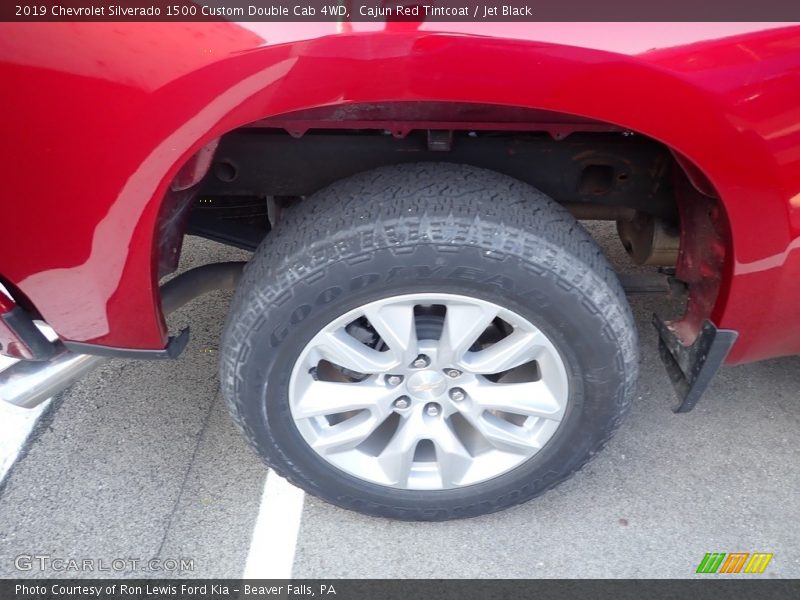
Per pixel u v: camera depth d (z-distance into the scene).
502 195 1.59
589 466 2.27
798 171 1.45
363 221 1.54
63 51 1.30
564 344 1.69
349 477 1.94
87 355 1.81
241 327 1.64
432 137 1.61
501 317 1.68
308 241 1.56
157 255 1.59
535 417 1.86
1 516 2.13
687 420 2.41
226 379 1.74
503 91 1.35
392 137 1.74
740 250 1.57
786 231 1.54
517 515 2.13
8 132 1.37
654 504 2.15
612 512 2.13
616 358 1.69
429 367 1.78
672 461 2.28
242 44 1.30
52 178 1.42
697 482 2.21
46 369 1.81
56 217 1.47
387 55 1.30
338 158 1.77
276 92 1.34
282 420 1.81
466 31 1.29
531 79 1.33
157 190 1.44
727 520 2.10
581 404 1.79
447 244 1.52
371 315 1.66
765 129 1.39
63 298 1.63
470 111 1.51
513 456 1.92
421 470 1.98
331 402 1.82
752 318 1.71
